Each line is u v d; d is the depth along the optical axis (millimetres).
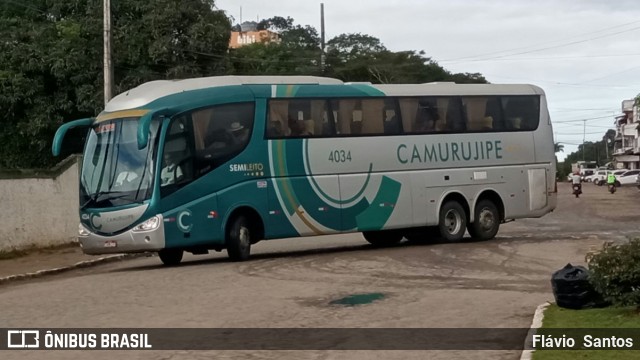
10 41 36375
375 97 21797
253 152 19688
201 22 36875
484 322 10914
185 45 36906
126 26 36750
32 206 23312
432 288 14289
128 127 18578
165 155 18297
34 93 35406
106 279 16500
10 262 21125
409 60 63188
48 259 21719
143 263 21297
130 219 18031
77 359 9000
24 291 15266
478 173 23297
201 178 18750
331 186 20875
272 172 19953
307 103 20688
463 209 23141
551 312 10844
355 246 24078
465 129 23203
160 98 18719
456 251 20594
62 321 11430
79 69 35812
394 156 21922
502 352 9102
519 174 24016
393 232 23922
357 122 21469
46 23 38750
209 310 12148
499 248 21125
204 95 19203
